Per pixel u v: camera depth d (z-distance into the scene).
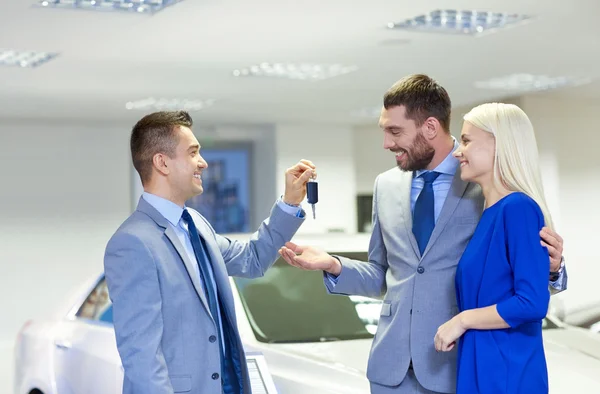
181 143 2.91
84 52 7.59
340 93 10.36
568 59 8.66
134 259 2.75
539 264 2.59
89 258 12.30
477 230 2.75
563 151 11.84
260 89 9.91
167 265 2.79
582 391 3.33
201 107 11.34
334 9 6.28
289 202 3.22
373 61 8.41
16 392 5.25
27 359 5.07
